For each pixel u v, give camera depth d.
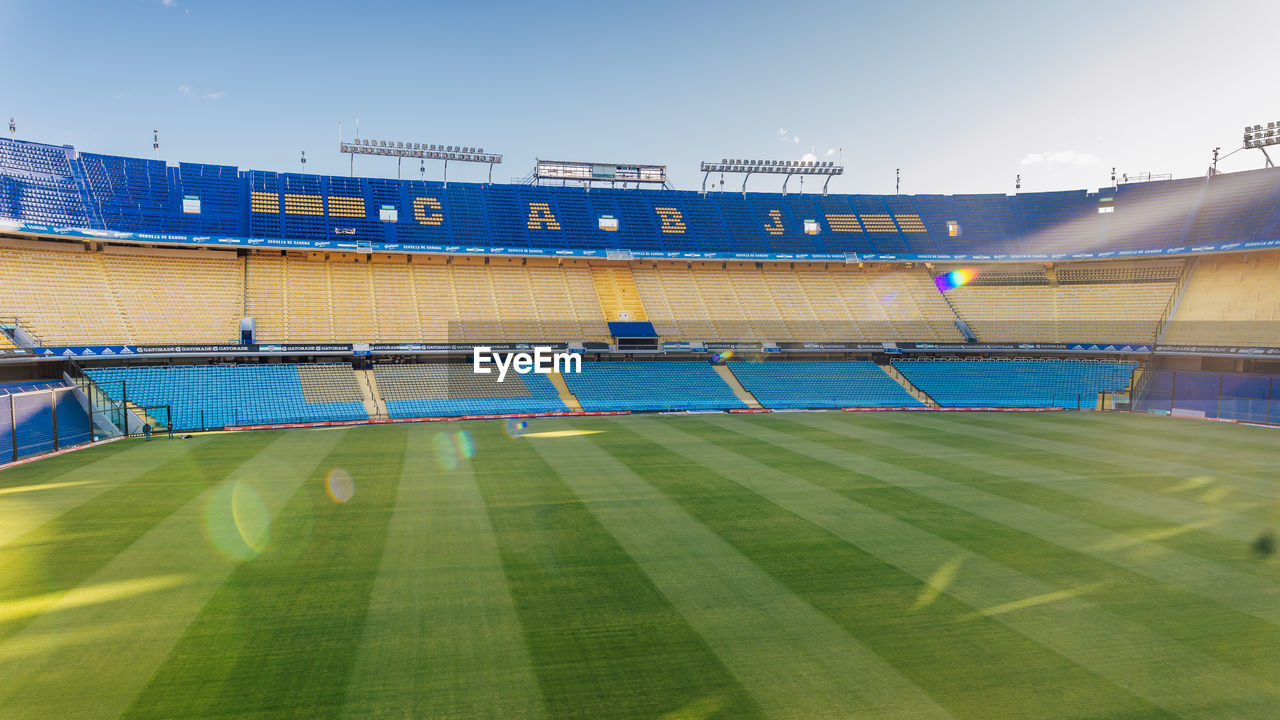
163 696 10.69
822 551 17.84
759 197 73.06
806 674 11.52
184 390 44.12
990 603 14.52
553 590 15.11
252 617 13.57
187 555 17.20
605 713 10.34
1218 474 27.78
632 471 27.81
